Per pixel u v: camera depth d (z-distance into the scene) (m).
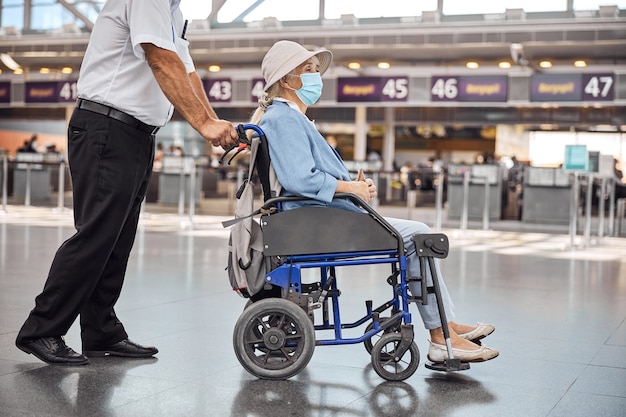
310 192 2.76
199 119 2.76
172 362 2.98
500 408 2.47
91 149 2.86
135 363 2.95
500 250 8.32
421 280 2.81
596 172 9.27
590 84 13.06
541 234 11.04
